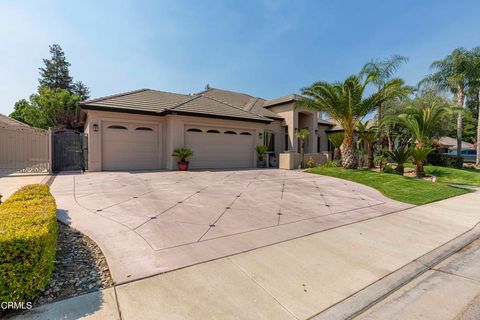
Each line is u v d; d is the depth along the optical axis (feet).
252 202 24.12
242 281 10.26
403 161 48.67
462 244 15.99
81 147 47.26
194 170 49.29
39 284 8.45
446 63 70.33
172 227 16.33
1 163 59.36
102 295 8.88
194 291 9.37
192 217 18.71
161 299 8.79
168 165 49.85
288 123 71.41
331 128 89.25
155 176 39.27
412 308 9.27
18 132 59.41
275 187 32.60
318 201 25.85
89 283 9.62
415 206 25.79
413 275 11.68
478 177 47.34
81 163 47.34
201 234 15.38
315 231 16.92
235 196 26.35
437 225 19.66
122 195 25.09
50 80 138.10
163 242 13.83
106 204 21.50
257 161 61.57
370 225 18.85
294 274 11.07
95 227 15.76
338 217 20.57
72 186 29.66
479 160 72.49
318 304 9.05
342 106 47.85
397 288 10.60
